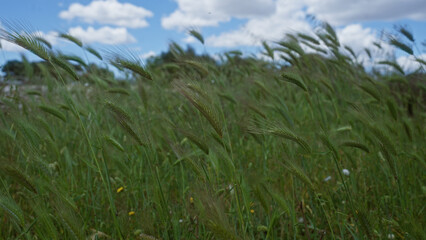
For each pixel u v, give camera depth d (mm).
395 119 3074
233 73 7215
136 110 3984
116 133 4242
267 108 3850
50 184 2205
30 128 2758
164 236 2320
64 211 1931
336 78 5184
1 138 3713
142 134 2277
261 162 3699
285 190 3359
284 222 2828
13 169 2010
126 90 3939
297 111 5094
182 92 1976
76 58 3707
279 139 2676
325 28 4898
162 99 5332
